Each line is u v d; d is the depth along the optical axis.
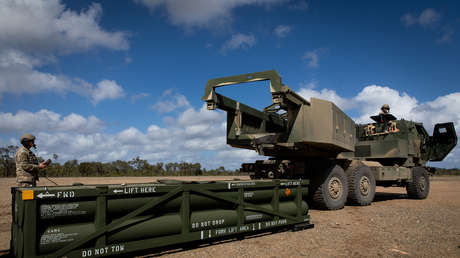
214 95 6.80
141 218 4.35
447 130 13.91
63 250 3.68
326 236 5.75
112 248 4.01
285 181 6.14
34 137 5.23
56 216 3.71
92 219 4.00
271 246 5.04
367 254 4.67
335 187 8.76
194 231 4.81
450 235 5.87
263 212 5.77
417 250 4.89
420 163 13.74
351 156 12.23
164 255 4.52
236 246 5.02
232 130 7.81
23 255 3.49
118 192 4.08
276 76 6.20
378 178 10.70
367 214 8.16
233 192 5.34
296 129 7.29
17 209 3.90
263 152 8.12
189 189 4.75
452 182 26.91
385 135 13.06
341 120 8.62
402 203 10.92
